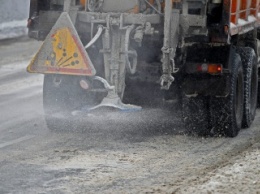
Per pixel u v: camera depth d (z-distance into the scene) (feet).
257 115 79.66
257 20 75.20
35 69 64.54
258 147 63.26
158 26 65.51
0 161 57.11
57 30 64.03
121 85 65.26
